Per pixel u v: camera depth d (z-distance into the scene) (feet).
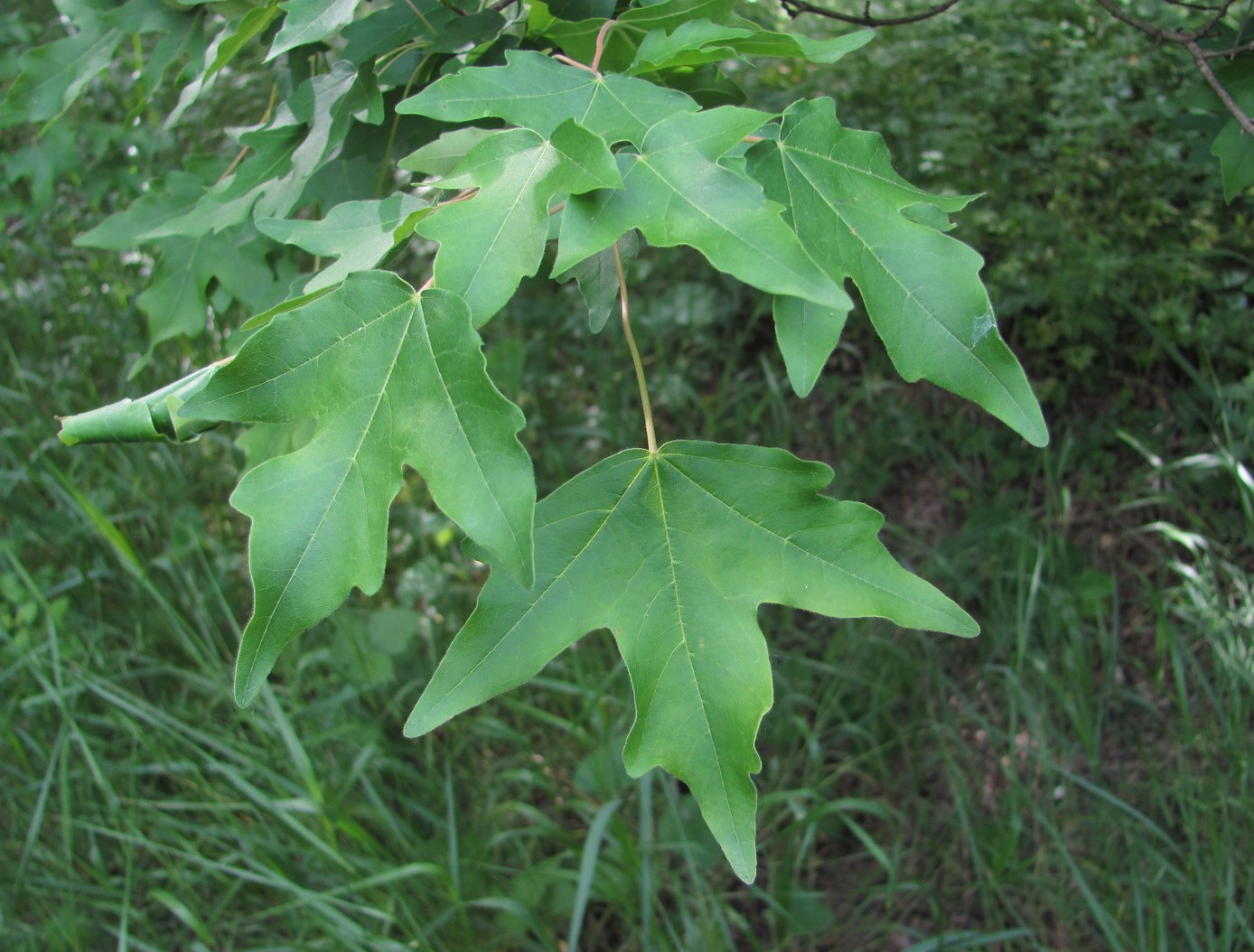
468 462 2.79
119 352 13.33
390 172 5.60
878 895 9.91
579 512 3.22
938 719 10.74
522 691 10.69
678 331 13.48
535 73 3.36
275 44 3.91
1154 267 11.37
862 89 12.78
